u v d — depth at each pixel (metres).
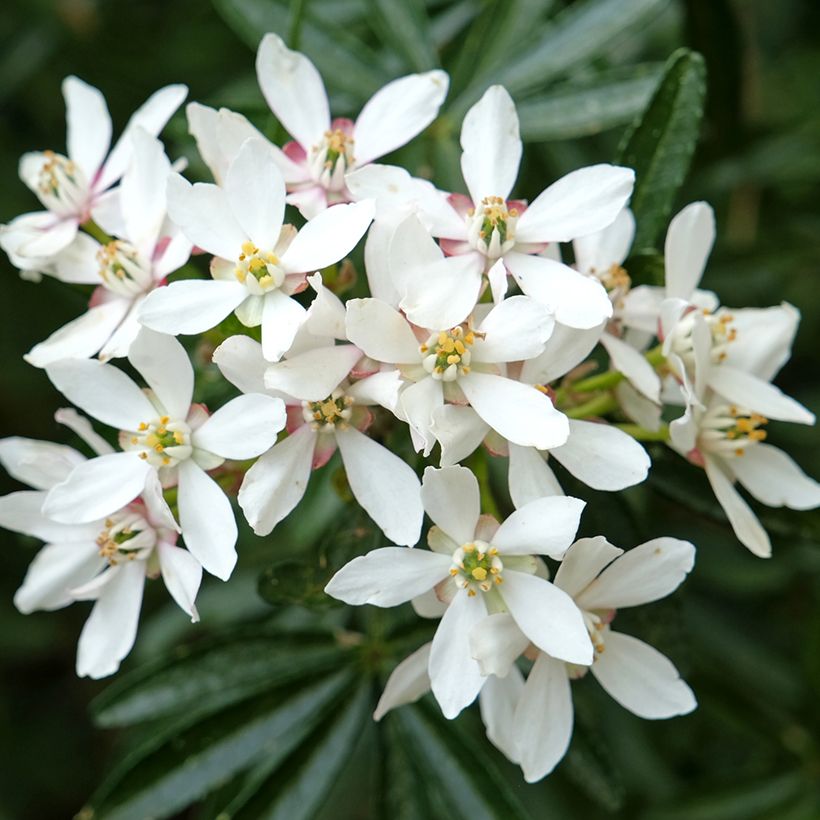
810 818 0.30
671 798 0.31
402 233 0.23
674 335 0.25
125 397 0.24
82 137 0.27
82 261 0.26
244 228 0.24
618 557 0.23
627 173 0.24
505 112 0.24
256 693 0.26
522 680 0.24
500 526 0.23
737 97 0.31
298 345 0.23
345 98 0.29
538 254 0.24
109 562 0.25
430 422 0.23
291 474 0.23
